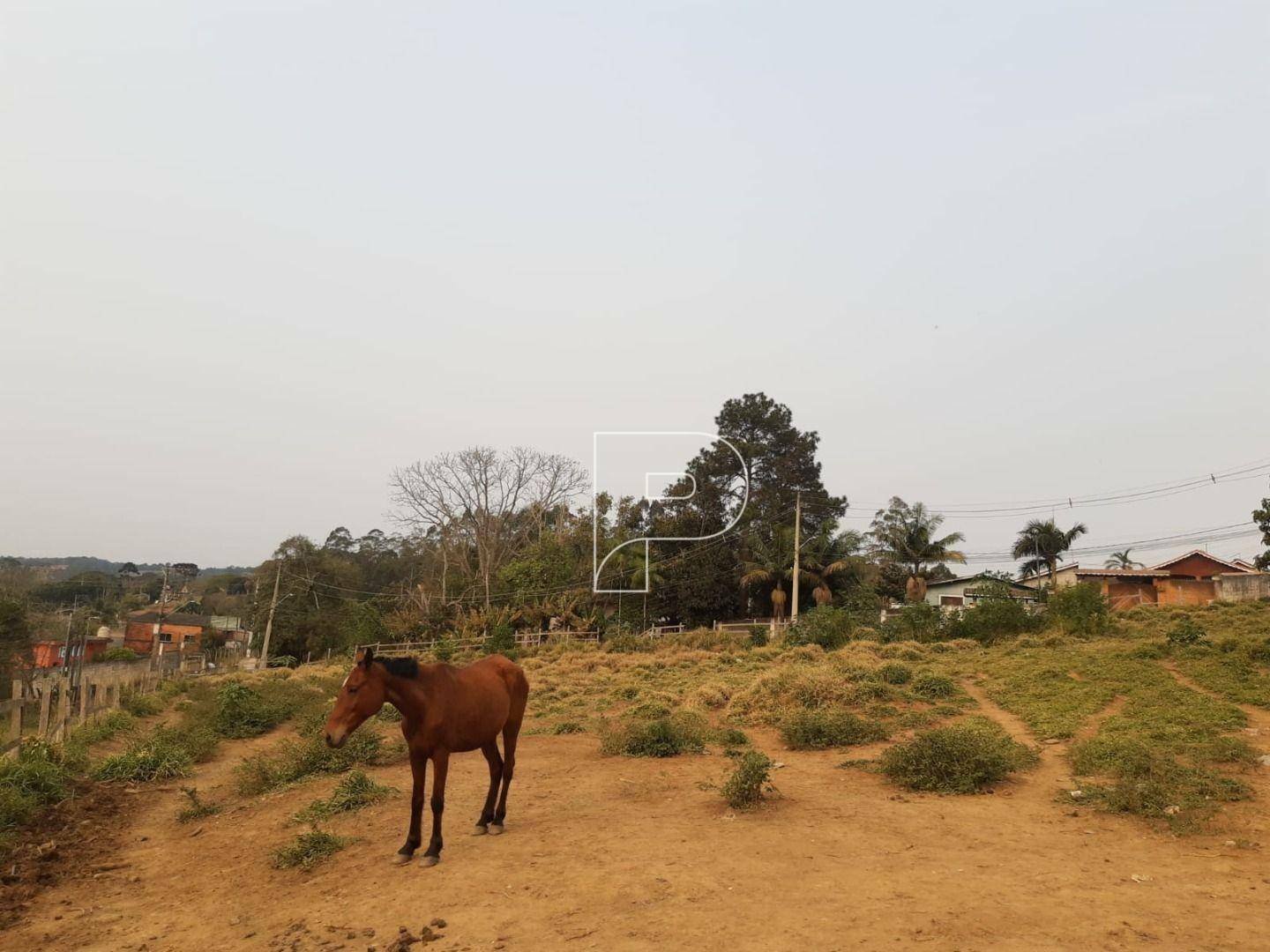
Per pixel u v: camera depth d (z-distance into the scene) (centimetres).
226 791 1179
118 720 1802
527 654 4338
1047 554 5647
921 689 1831
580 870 669
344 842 795
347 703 707
